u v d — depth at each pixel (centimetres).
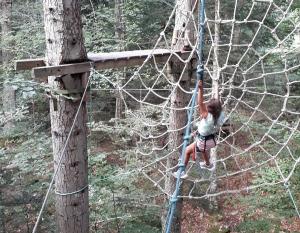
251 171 1288
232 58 1273
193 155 612
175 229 848
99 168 883
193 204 1219
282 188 1199
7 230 781
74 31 582
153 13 1234
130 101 1364
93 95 1316
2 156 793
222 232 1111
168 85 1178
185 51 745
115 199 887
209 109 568
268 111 1345
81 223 635
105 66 622
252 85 1308
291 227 1092
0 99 1077
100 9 1207
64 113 598
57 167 589
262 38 1288
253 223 1115
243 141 1410
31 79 855
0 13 1219
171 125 810
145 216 966
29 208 826
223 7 1234
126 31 1175
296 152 1256
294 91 1358
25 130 900
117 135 1147
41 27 1101
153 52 687
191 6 737
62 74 570
